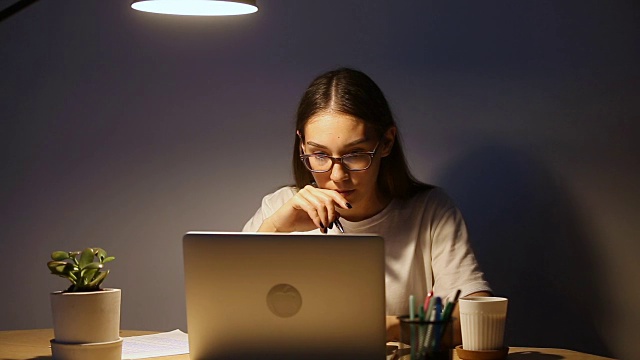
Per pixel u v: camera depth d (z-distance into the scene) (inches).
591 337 92.7
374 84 78.4
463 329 61.9
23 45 112.5
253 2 73.2
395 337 66.6
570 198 92.9
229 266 54.5
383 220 83.0
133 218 108.9
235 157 104.8
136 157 108.6
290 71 102.4
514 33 94.0
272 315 54.4
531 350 67.1
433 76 96.9
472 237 96.1
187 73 106.5
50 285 111.7
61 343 57.9
